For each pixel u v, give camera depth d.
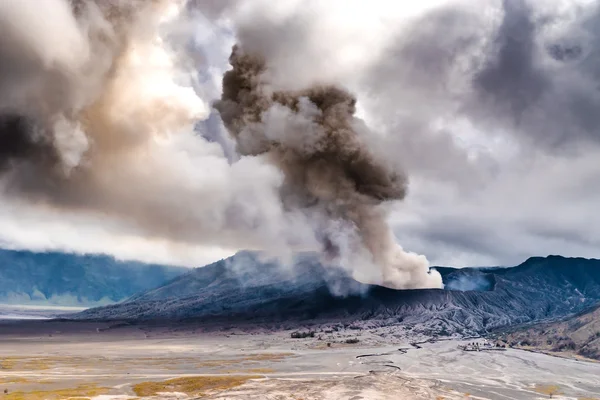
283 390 109.31
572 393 120.81
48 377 130.50
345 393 106.25
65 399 99.62
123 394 106.44
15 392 107.56
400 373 146.38
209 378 128.38
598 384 134.38
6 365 154.12
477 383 131.25
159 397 102.88
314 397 102.25
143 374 138.38
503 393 118.38
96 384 119.38
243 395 103.38
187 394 107.38
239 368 155.25
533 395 117.19
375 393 107.12
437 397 108.62
